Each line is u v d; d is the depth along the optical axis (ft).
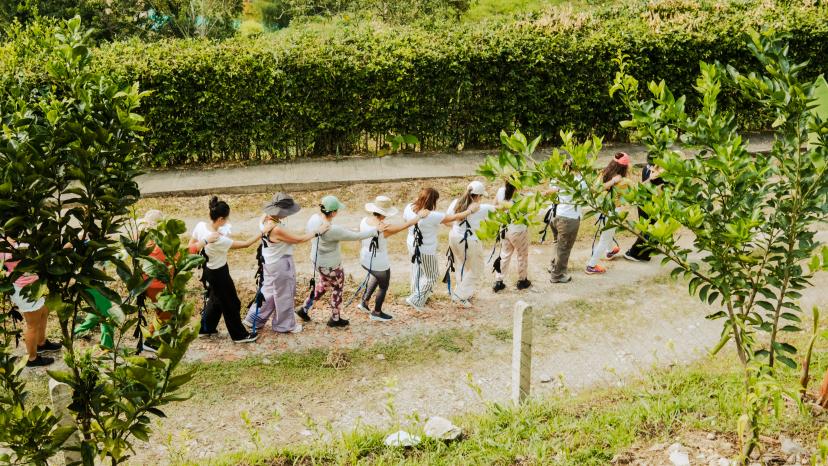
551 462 18.12
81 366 13.34
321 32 51.16
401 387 25.77
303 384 25.71
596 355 28.04
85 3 71.15
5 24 60.85
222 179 44.68
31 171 11.72
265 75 45.32
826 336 15.49
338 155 48.34
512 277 34.47
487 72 47.67
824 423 19.20
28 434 12.67
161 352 11.90
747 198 14.85
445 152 49.37
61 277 12.40
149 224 25.07
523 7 74.43
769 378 14.79
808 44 51.37
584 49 48.11
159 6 77.20
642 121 15.79
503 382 26.27
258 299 27.81
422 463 18.33
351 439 19.62
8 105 13.73
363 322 30.01
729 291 14.99
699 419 19.86
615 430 19.29
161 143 45.55
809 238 14.71
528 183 14.89
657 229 14.17
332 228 27.58
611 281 34.17
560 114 49.65
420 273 30.55
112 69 42.83
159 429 22.43
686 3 54.80
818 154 14.03
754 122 52.75
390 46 47.14
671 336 29.40
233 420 23.48
